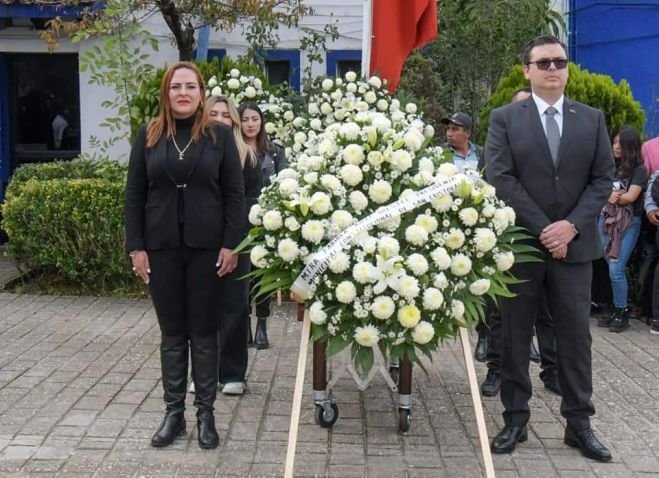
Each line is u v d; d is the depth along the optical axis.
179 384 4.74
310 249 3.92
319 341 4.31
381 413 5.31
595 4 10.70
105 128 10.55
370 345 3.83
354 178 3.96
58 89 10.87
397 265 3.75
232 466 4.46
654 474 4.43
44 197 8.30
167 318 4.65
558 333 4.63
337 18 10.84
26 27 10.47
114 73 8.35
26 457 4.53
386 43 7.44
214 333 4.71
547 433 4.99
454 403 5.51
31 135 10.93
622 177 7.50
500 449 4.67
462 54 10.32
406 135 4.12
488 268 4.07
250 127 6.29
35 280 8.86
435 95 10.07
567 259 4.52
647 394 5.75
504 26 10.13
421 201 3.94
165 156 4.48
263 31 9.81
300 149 6.99
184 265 4.61
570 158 4.54
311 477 4.35
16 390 5.58
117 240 8.31
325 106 7.32
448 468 4.49
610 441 4.89
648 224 7.75
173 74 4.49
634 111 8.28
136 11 9.14
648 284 7.84
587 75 8.38
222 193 4.62
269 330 7.27
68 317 7.60
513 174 4.62
